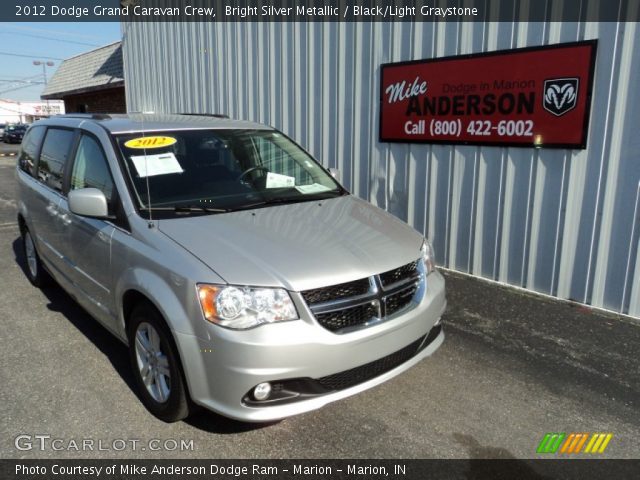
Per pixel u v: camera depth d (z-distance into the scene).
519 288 5.15
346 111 6.43
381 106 5.99
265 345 2.53
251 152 4.07
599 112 4.38
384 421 3.08
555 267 4.87
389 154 6.05
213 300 2.59
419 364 3.73
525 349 3.95
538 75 4.66
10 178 15.46
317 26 6.59
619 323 4.37
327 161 6.81
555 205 4.77
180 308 2.68
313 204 3.71
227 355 2.55
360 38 6.10
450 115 5.37
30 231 5.01
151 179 3.45
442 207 5.66
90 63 16.03
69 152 4.17
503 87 4.91
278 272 2.68
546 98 4.64
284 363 2.56
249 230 3.08
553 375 3.58
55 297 5.05
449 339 4.11
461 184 5.44
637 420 3.10
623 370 3.64
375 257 2.96
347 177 6.58
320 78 6.69
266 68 7.52
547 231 4.87
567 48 4.45
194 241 2.90
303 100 7.00
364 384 2.84
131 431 2.97
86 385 3.44
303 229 3.18
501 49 4.88
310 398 2.69
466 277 5.48
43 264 4.93
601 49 4.29
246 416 2.60
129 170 3.44
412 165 5.85
